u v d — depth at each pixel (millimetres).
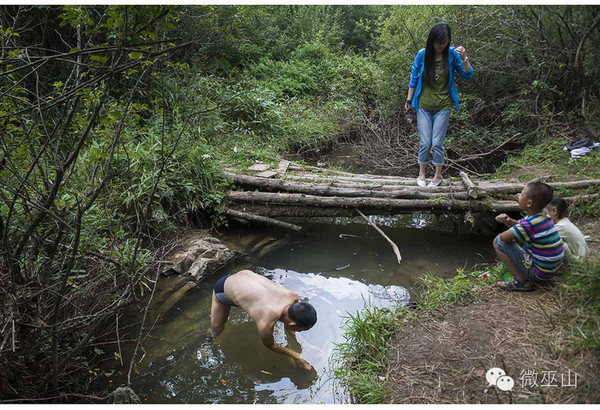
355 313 4449
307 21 13609
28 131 2932
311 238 6152
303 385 3637
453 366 3174
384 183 6391
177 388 3613
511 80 9070
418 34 9648
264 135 9000
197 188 6043
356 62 12633
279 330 4258
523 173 6547
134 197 4969
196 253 5371
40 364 3416
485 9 8602
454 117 9195
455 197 5703
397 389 3086
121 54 2600
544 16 8180
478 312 3695
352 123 10508
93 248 3980
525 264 3750
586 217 5336
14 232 3254
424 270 5234
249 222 6320
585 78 7797
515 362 3074
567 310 3400
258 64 11227
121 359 3680
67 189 3607
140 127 6891
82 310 3676
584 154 6738
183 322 4383
